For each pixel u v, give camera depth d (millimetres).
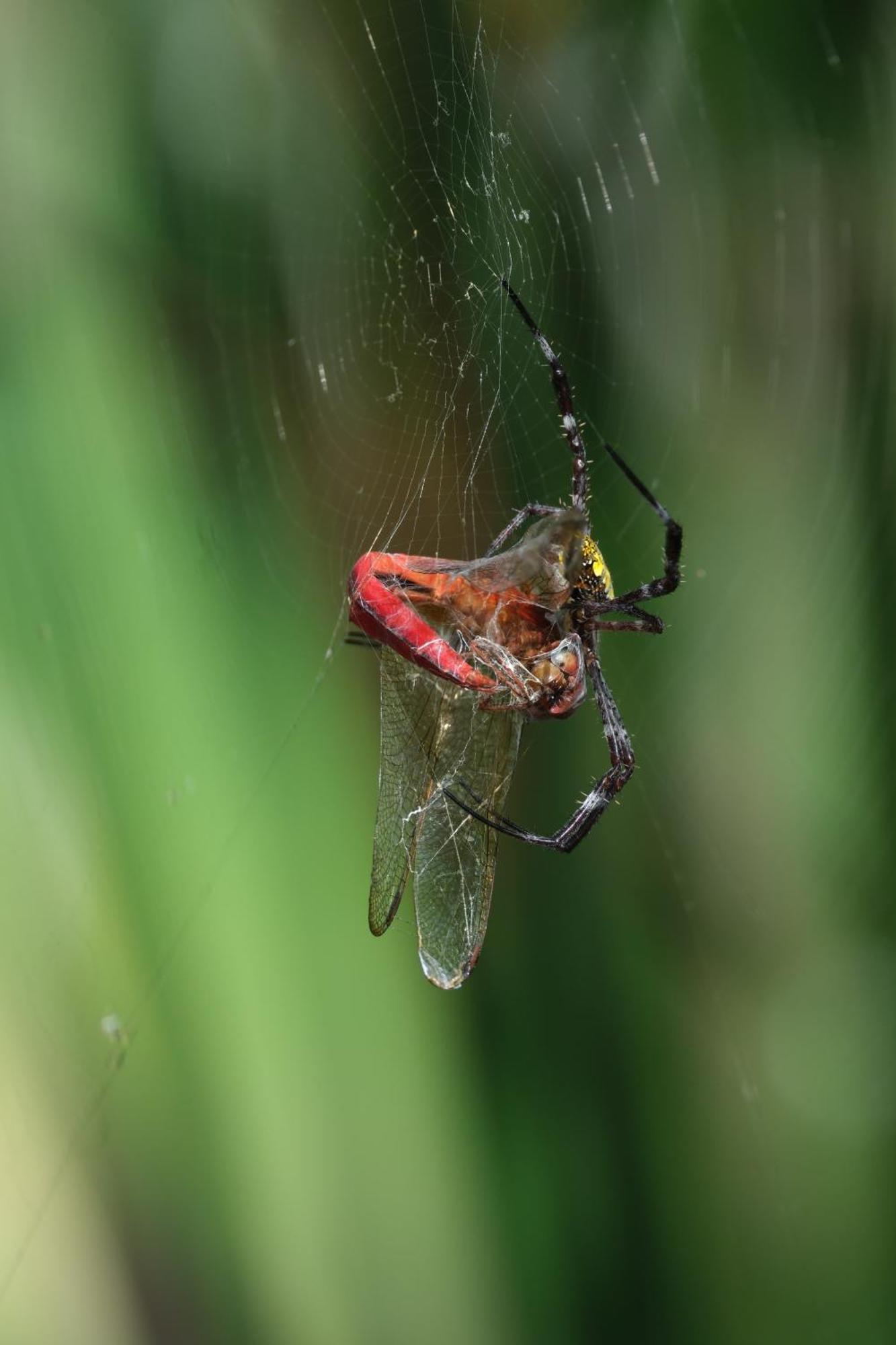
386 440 574
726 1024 557
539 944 548
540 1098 540
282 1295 534
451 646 519
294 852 540
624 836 566
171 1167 535
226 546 556
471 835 521
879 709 560
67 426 541
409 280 574
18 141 550
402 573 517
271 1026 534
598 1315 535
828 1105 558
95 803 535
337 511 575
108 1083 530
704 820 572
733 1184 546
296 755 544
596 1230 537
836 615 566
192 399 566
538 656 526
